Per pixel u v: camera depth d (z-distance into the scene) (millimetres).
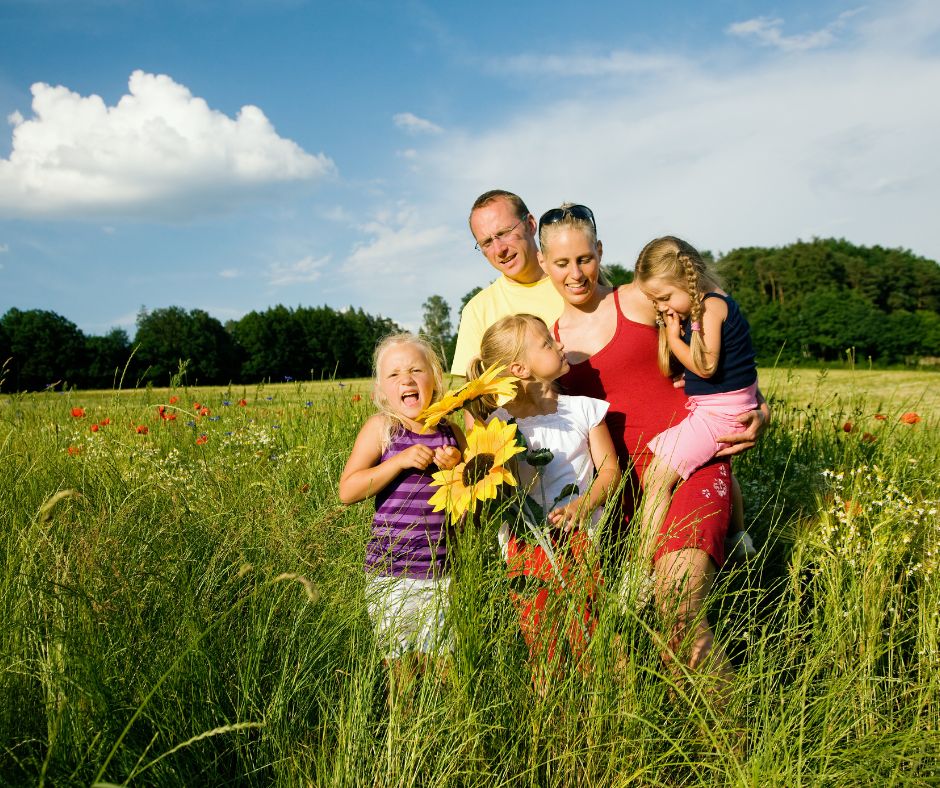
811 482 3650
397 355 2691
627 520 2895
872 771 1736
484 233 3764
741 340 2855
